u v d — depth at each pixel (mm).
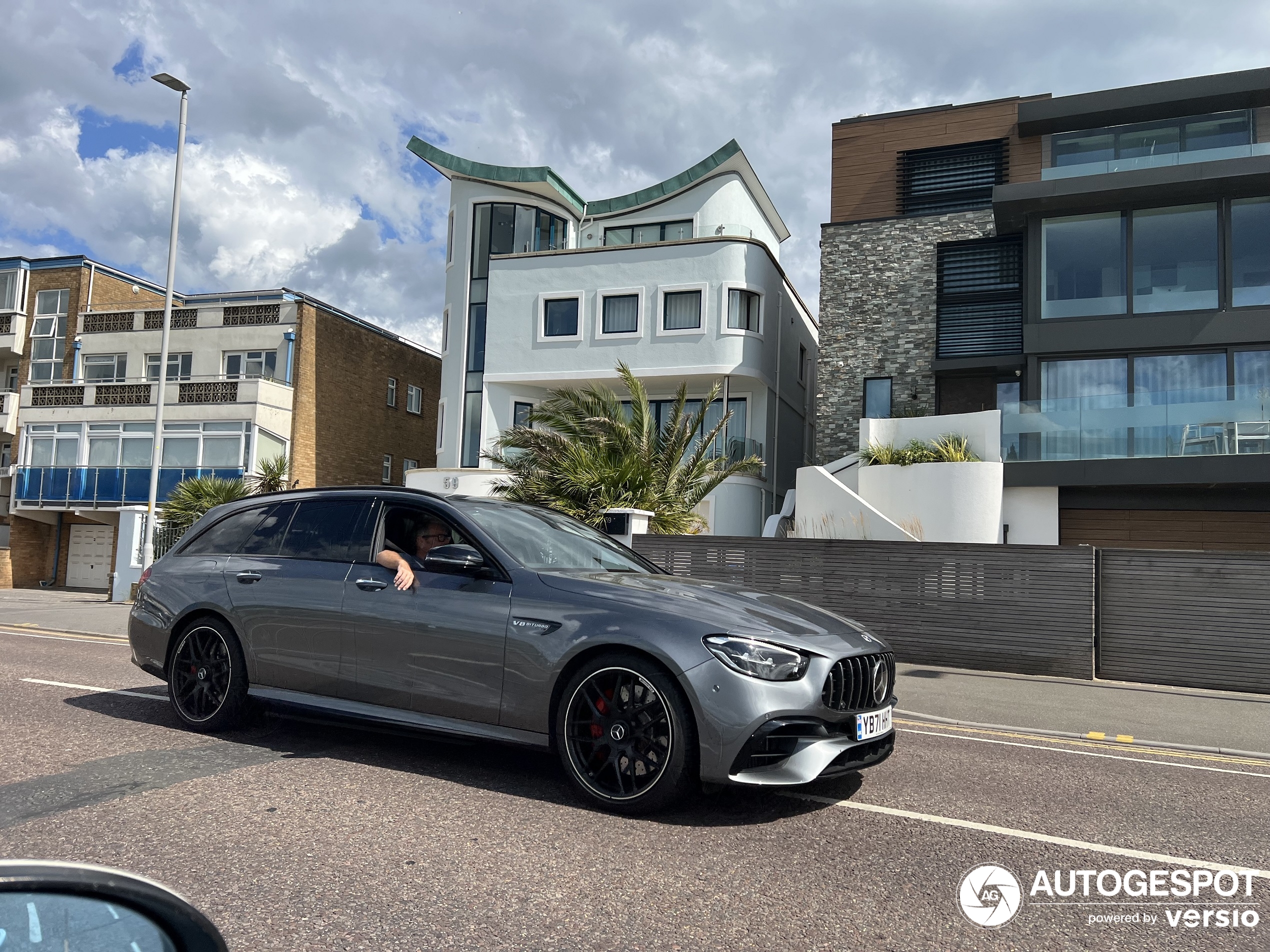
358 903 2975
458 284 27797
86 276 31797
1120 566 10281
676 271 24312
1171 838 4113
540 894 3107
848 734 4117
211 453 27391
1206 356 18250
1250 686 9656
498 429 25578
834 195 23625
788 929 2906
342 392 31203
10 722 5648
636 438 15680
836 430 22391
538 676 4266
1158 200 18578
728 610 4191
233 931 2719
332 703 4961
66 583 30172
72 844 3428
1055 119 20859
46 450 29344
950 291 22000
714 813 4129
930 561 10977
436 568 4578
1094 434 17297
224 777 4449
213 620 5461
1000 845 3881
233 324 29734
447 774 4648
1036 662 10383
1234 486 17094
